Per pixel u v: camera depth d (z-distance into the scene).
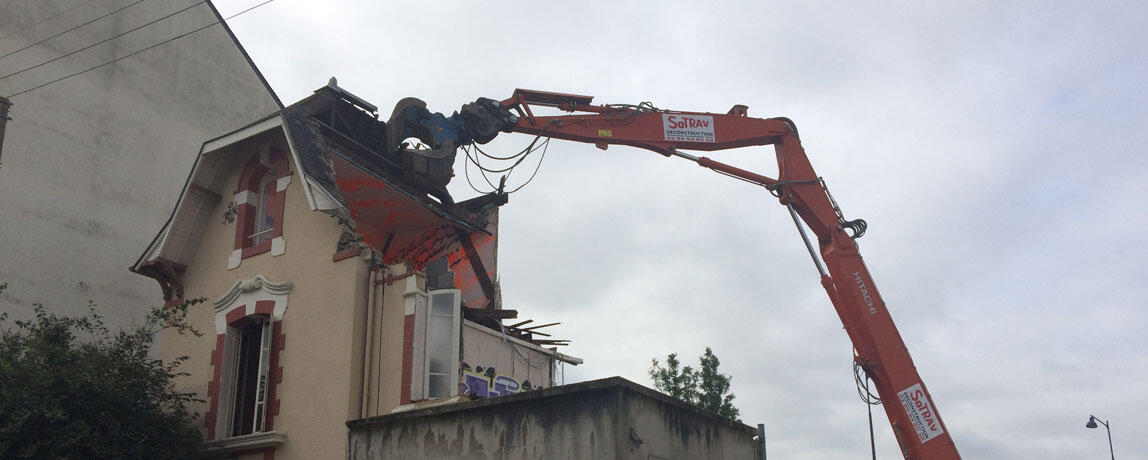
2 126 21.02
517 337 19.73
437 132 19.56
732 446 15.44
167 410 16.64
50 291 21.28
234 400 17.00
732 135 21.62
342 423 14.95
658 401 13.45
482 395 17.59
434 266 16.38
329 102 18.98
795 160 21.62
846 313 20.41
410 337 15.13
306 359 15.88
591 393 12.67
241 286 17.20
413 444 14.05
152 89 24.83
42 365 14.62
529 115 20.52
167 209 24.64
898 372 19.67
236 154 18.55
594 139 20.91
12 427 13.73
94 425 14.70
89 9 23.59
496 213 21.05
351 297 15.70
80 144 22.70
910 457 19.27
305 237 16.80
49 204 21.70
